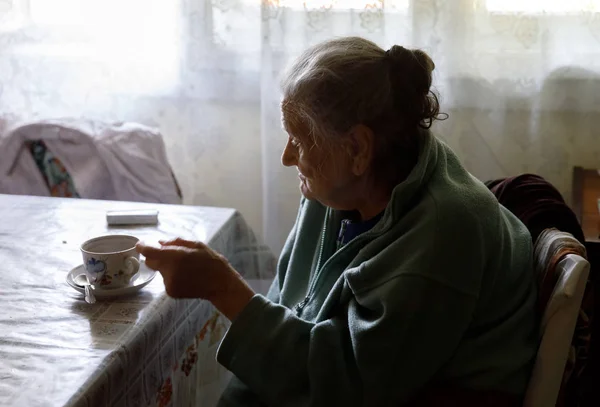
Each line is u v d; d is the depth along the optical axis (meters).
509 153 1.98
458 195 0.92
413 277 0.85
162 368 0.96
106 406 0.79
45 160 1.84
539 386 0.90
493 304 0.92
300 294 1.16
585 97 1.91
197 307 1.11
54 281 1.03
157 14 2.02
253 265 1.42
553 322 0.88
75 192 1.81
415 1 1.87
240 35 2.00
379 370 0.85
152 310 0.94
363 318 0.89
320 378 0.87
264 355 0.90
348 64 0.89
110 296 0.96
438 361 0.87
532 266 0.98
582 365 0.96
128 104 2.10
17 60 2.08
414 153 0.97
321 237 1.16
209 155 2.11
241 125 2.08
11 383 0.75
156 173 1.86
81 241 1.19
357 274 0.90
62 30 2.05
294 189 2.02
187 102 2.07
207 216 1.33
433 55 1.89
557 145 1.96
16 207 1.37
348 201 1.01
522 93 1.93
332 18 1.89
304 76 0.91
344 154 0.93
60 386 0.75
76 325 0.89
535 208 1.08
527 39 1.88
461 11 1.88
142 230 1.24
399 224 0.92
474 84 1.93
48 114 2.12
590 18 1.86
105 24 2.04
